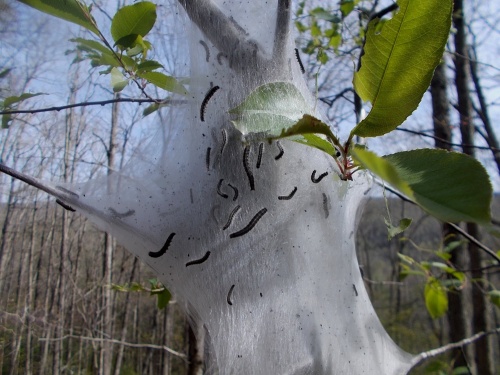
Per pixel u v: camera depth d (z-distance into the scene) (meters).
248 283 0.23
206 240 0.23
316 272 0.25
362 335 0.27
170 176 0.25
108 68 0.27
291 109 0.14
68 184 0.28
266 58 0.22
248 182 0.22
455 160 0.09
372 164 0.07
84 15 0.21
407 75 0.11
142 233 0.25
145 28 0.22
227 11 0.24
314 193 0.24
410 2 0.11
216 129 0.22
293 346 0.23
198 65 0.24
